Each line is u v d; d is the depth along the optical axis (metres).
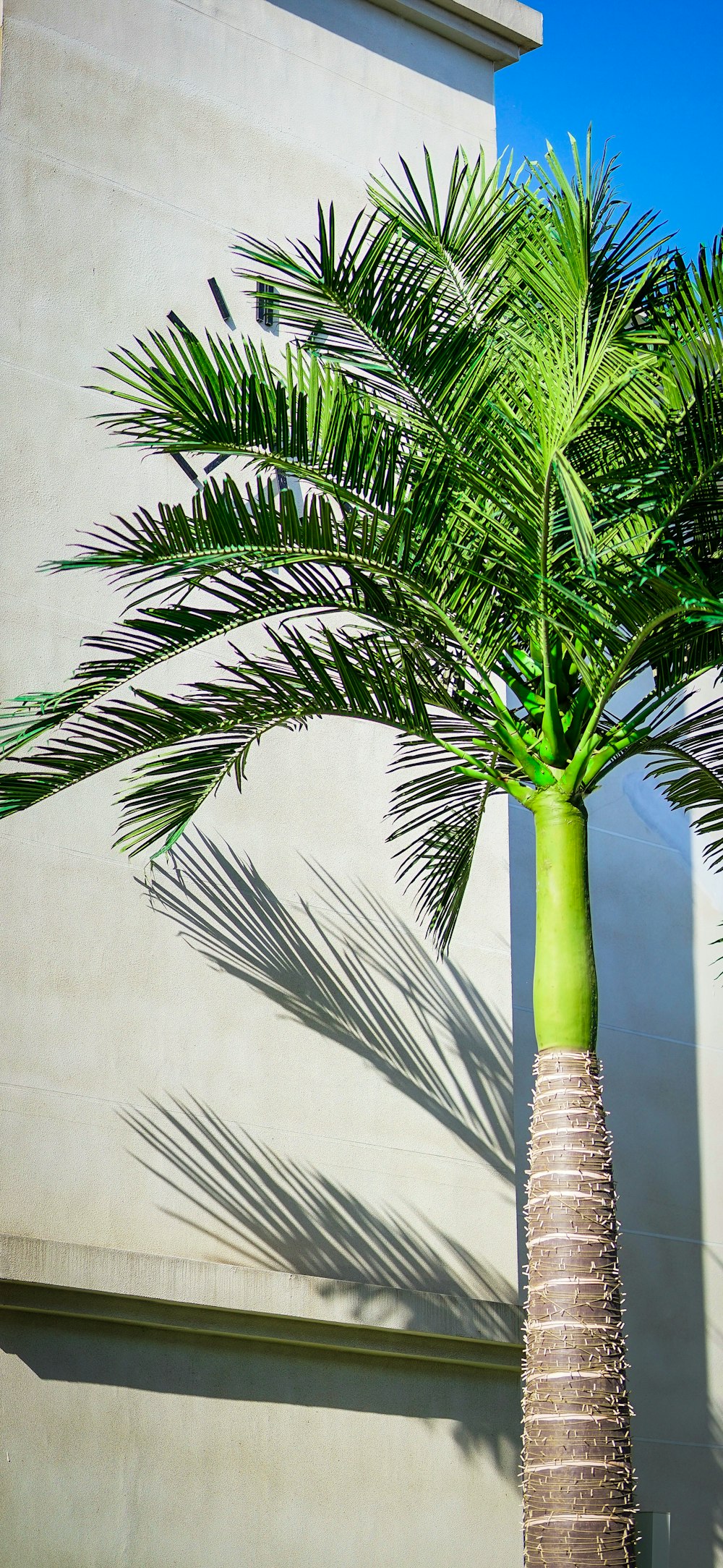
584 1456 6.71
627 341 7.58
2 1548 7.83
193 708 7.45
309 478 6.82
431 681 7.71
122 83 10.37
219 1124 9.25
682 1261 13.52
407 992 10.41
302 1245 9.36
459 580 7.28
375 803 10.65
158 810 8.11
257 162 10.91
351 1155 9.80
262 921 9.83
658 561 7.29
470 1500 9.66
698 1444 13.09
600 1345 6.87
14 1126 8.47
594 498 7.22
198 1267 8.68
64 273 9.80
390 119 11.79
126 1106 8.91
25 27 9.98
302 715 7.65
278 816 10.13
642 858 14.37
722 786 8.88
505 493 6.91
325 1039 9.90
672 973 14.27
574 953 7.37
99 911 9.12
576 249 7.34
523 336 7.88
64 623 9.30
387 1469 9.37
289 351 6.82
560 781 7.61
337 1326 9.24
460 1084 10.48
